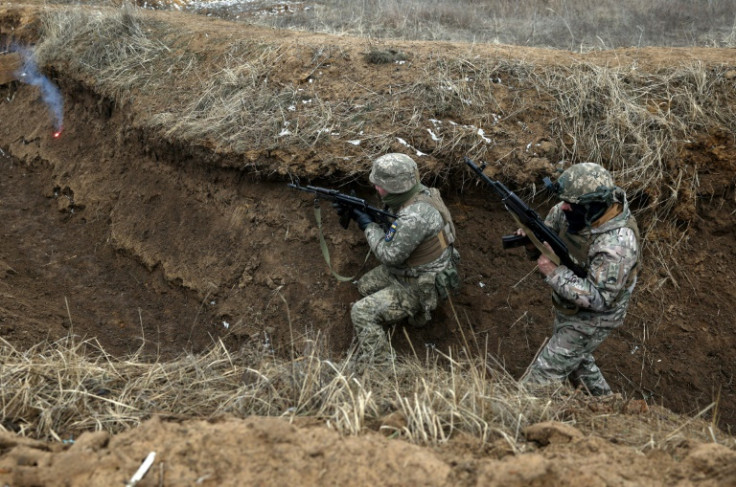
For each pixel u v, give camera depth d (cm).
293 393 318
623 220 346
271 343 469
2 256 562
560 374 377
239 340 479
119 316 511
